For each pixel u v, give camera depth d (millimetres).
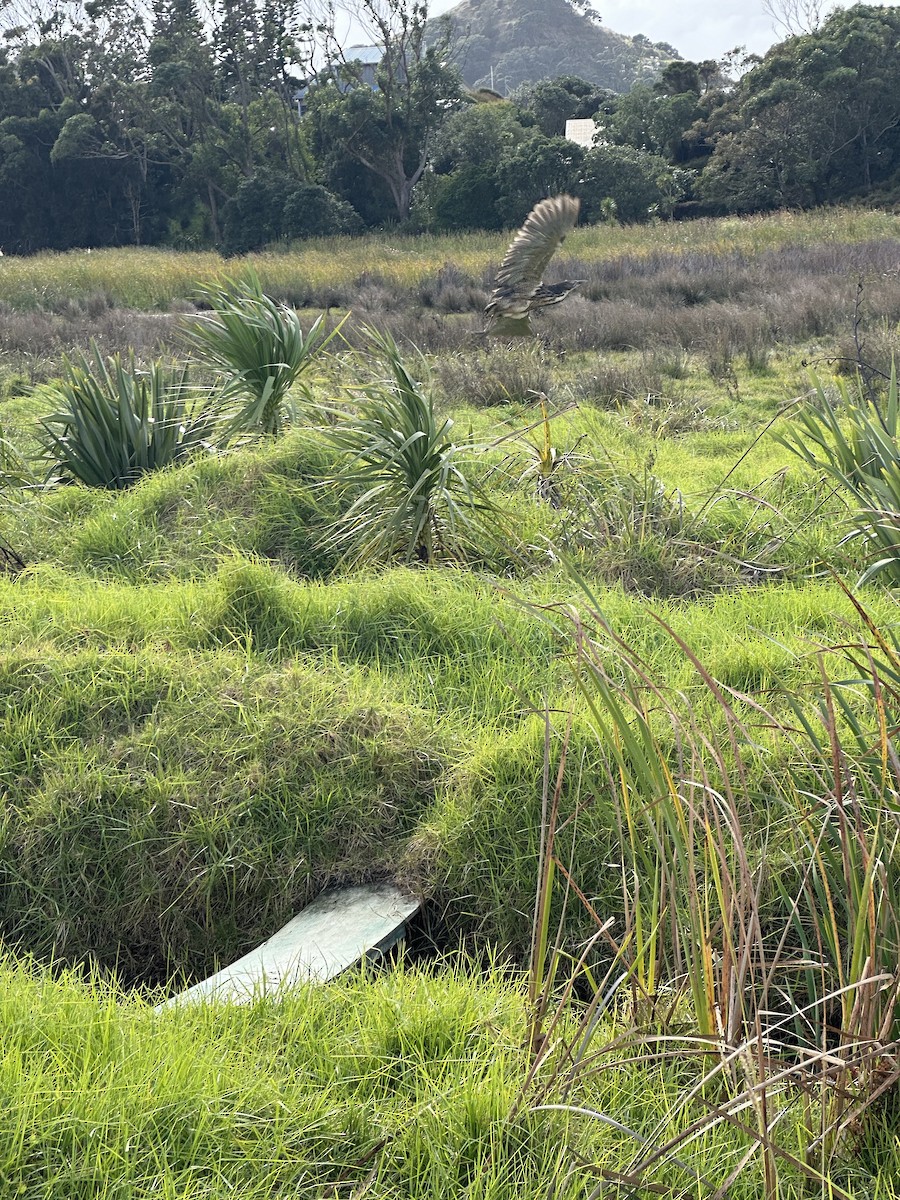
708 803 3402
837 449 6766
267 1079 2938
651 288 23141
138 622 5551
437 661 5348
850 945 3115
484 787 4285
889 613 5344
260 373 8406
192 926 4242
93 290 29453
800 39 50656
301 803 4398
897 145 49375
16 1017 3119
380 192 55188
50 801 4398
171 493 7465
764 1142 2391
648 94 56594
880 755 3217
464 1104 2824
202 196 57500
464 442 8281
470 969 3787
